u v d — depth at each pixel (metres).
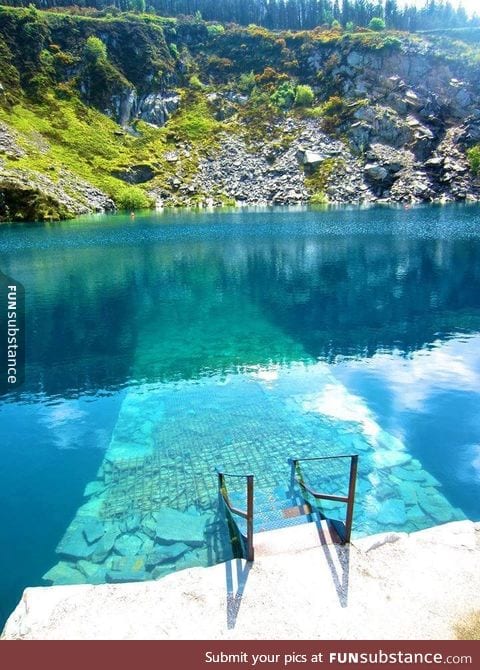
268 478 9.90
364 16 127.94
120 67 101.12
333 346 18.16
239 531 7.38
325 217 60.94
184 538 8.20
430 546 6.55
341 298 25.05
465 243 39.84
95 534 8.43
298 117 94.44
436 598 5.68
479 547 6.52
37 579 7.42
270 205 80.50
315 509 8.08
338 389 14.31
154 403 13.77
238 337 19.52
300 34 109.44
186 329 20.72
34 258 37.09
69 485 9.97
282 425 12.19
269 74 103.62
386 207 71.38
